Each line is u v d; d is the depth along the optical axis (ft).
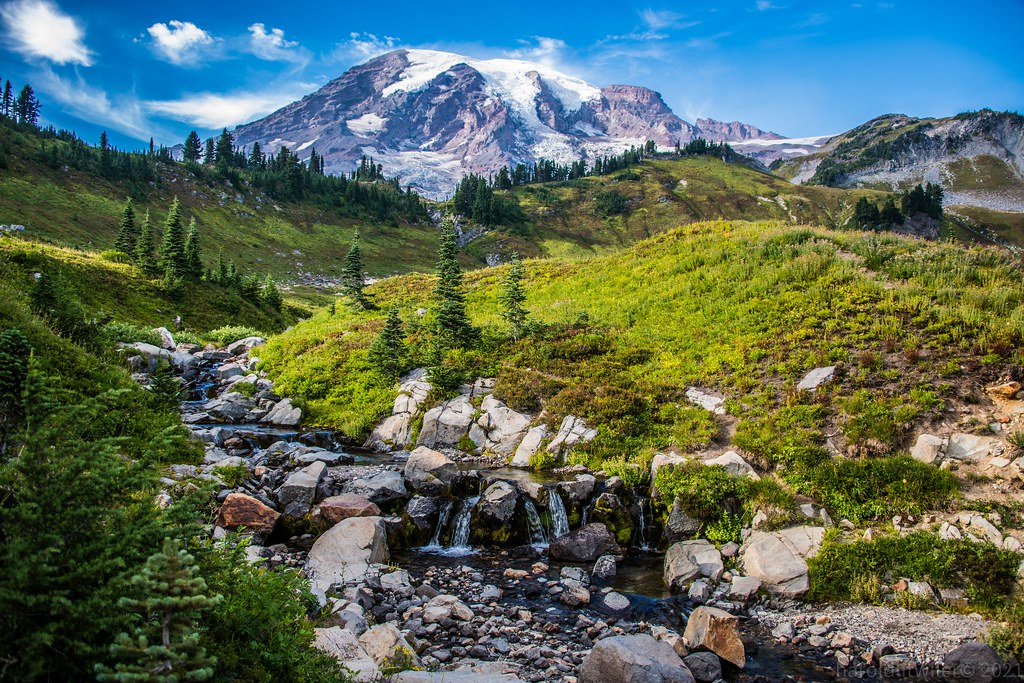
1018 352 67.05
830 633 40.75
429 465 67.41
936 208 640.99
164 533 21.09
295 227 591.78
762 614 44.19
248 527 53.98
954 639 38.91
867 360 73.97
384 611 41.45
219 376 125.08
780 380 79.56
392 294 178.70
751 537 53.47
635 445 75.66
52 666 17.38
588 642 39.19
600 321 115.34
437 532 59.31
